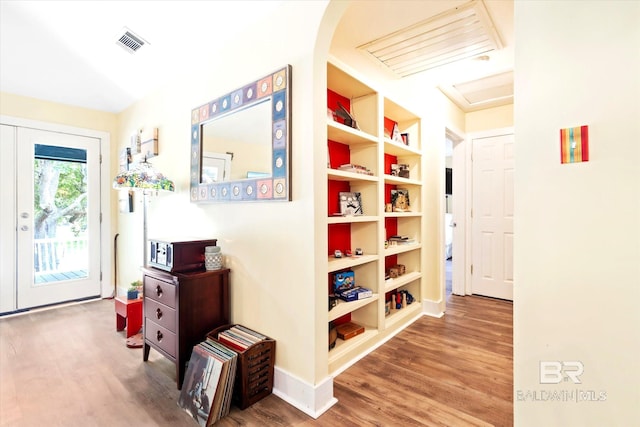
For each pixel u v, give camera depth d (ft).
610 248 3.23
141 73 9.27
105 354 7.61
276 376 6.01
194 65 8.18
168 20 7.01
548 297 3.57
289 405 5.64
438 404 5.63
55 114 11.46
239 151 6.75
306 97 5.52
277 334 6.04
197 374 5.49
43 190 11.28
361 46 7.23
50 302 11.37
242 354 5.46
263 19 6.27
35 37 7.80
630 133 3.12
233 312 7.04
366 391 6.03
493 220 12.42
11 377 6.53
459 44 7.27
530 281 3.67
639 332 3.11
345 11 5.97
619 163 3.18
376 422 5.16
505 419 5.22
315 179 5.46
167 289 6.46
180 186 8.82
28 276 10.93
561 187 3.47
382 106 8.38
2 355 7.54
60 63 8.93
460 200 13.04
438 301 10.28
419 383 6.31
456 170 13.16
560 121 3.47
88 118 12.17
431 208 10.48
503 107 12.18
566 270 3.46
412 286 10.68
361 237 8.40
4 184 10.46
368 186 8.25
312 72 5.43
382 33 6.75
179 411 5.49
